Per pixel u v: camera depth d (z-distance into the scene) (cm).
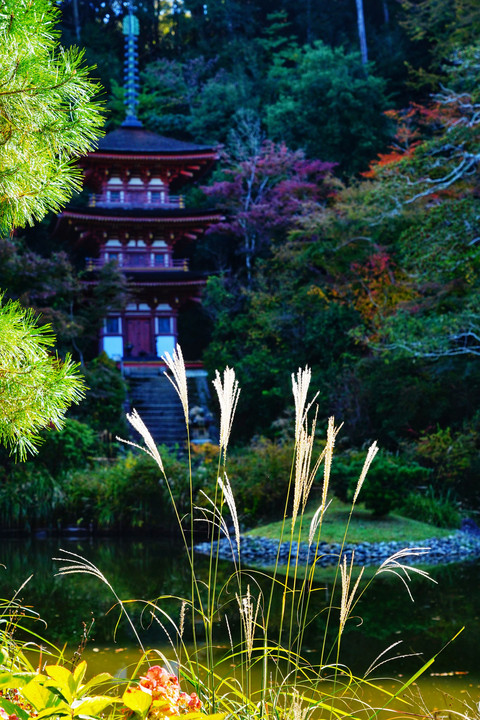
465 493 1409
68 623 645
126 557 1052
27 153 222
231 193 2859
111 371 2002
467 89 1531
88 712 151
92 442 1552
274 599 755
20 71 208
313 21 3903
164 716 160
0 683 163
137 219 2416
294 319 2294
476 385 1677
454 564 970
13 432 224
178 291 2523
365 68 3106
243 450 1647
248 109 3133
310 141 2944
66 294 1892
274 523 1244
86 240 2583
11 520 1320
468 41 2545
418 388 1684
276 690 236
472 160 1398
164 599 754
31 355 222
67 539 1259
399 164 1436
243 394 2161
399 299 1981
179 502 1314
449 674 486
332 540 1084
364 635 596
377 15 3978
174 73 3541
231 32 3794
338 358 2139
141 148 2497
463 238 1355
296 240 2425
